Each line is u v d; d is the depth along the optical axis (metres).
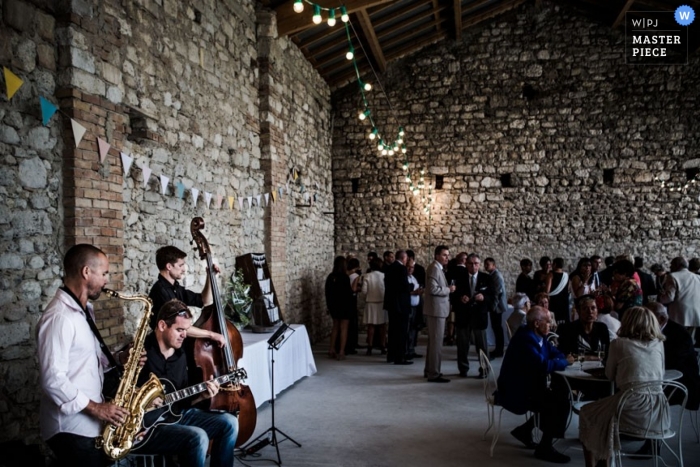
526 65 9.21
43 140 3.17
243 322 5.26
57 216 3.26
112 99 3.67
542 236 9.20
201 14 5.14
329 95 9.61
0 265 2.90
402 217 9.52
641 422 2.95
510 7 9.18
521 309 5.38
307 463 3.46
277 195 6.78
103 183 3.53
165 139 4.46
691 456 3.57
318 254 8.90
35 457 2.63
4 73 2.75
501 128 9.28
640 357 3.01
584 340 4.09
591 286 6.54
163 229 4.43
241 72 6.08
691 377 3.70
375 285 7.43
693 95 8.88
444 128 9.40
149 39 4.24
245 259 5.68
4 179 2.93
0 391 2.87
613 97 9.05
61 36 3.29
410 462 3.48
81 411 2.17
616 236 9.04
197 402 2.75
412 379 5.86
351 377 5.97
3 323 2.91
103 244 3.52
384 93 9.52
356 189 9.69
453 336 8.34
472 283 6.16
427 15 8.13
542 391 3.48
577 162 9.13
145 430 2.37
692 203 8.89
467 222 9.35
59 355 2.12
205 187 5.16
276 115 6.86
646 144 8.99
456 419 4.42
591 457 3.13
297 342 5.63
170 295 3.27
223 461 2.69
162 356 2.66
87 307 2.41
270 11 6.61
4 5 2.93
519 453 3.65
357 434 4.04
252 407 3.45
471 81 9.34
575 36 9.12
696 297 6.24
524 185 9.24
